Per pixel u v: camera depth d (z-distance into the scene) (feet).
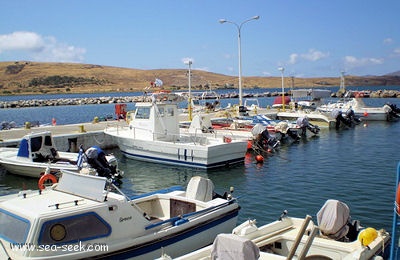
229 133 87.71
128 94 541.75
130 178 63.10
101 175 57.00
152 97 73.41
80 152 57.72
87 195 27.66
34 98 450.30
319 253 27.25
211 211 32.96
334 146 91.56
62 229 24.82
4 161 61.67
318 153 82.74
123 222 27.61
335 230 28.12
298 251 27.96
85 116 184.24
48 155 62.03
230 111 132.67
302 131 108.37
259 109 160.56
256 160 75.05
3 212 26.18
